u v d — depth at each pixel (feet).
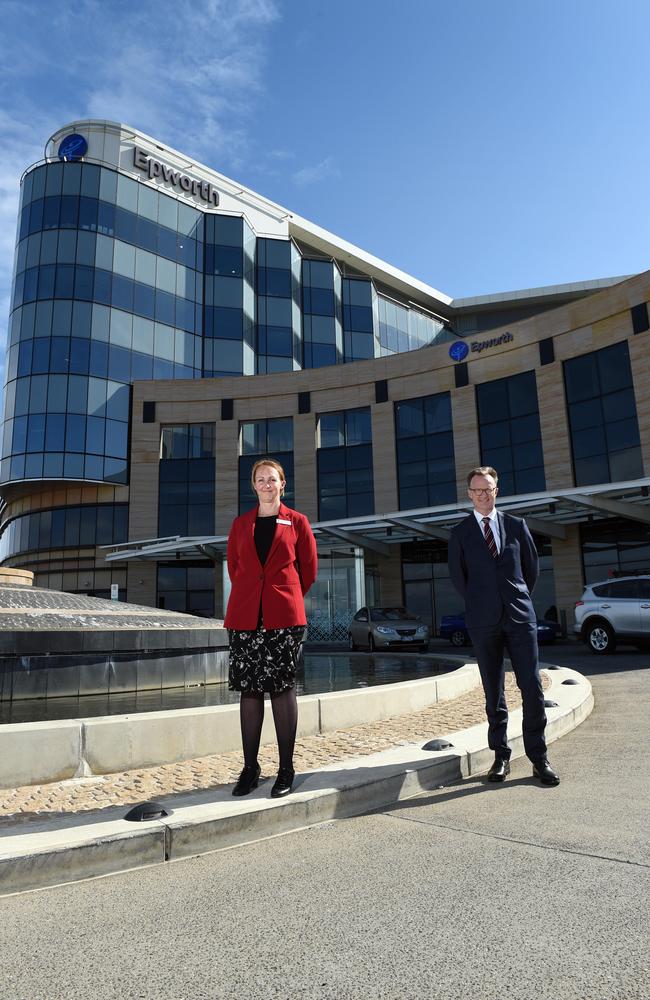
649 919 7.34
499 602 14.35
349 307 141.79
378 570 96.22
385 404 99.19
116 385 109.70
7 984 6.52
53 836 10.00
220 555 101.19
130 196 118.73
